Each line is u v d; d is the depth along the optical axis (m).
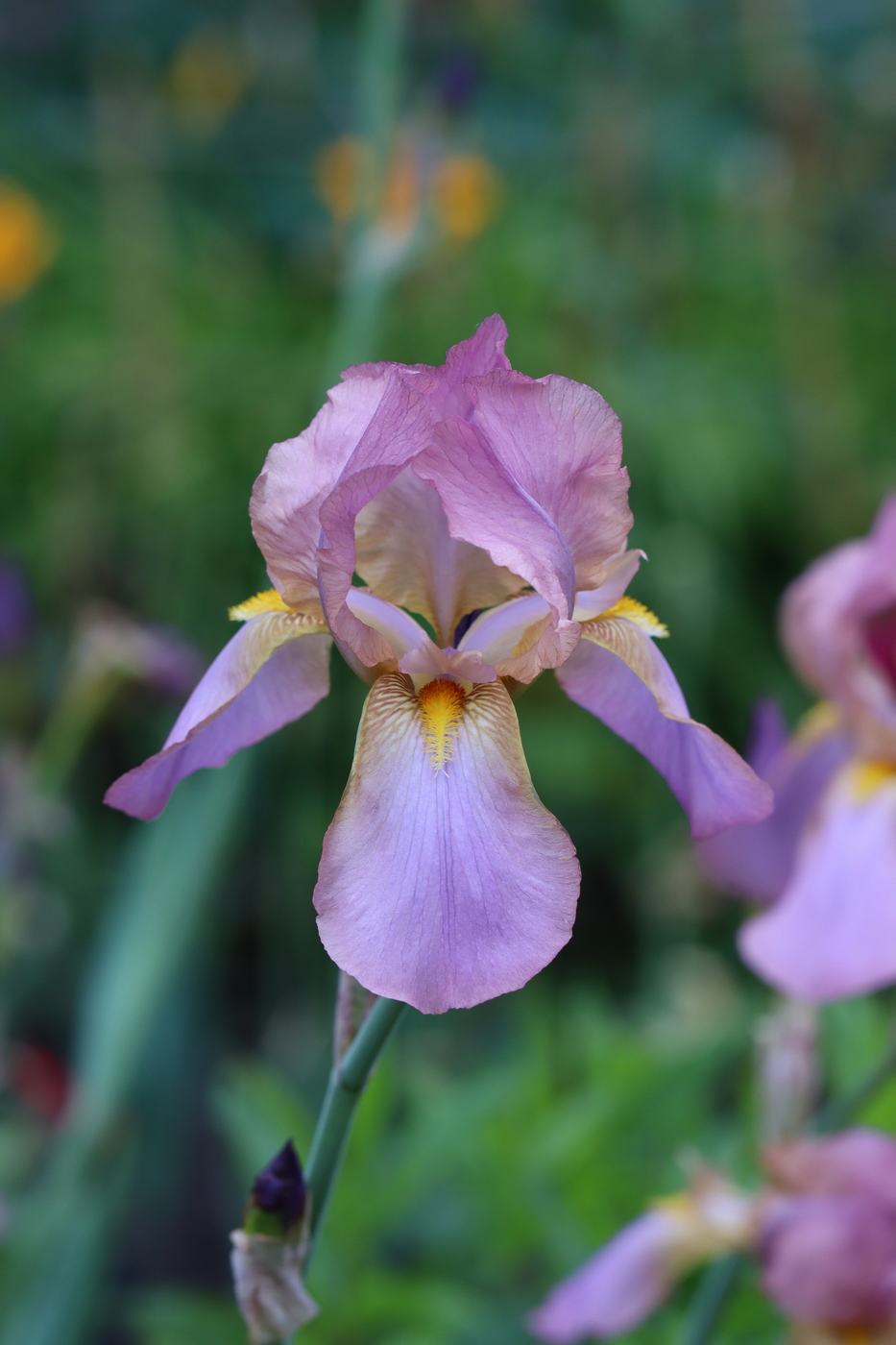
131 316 1.87
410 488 0.59
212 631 1.73
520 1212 0.87
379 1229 0.83
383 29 1.09
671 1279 0.72
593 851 1.68
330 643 0.60
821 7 2.52
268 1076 0.92
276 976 1.63
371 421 0.56
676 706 0.59
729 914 1.52
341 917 0.54
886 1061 0.74
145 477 1.74
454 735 0.56
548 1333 0.72
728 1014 1.21
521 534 0.56
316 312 1.93
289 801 1.61
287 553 0.57
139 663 1.09
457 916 0.54
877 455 1.96
